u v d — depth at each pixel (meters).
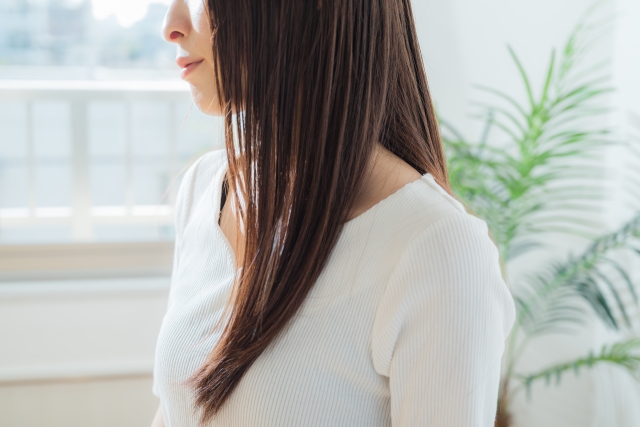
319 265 0.62
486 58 1.86
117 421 1.77
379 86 0.63
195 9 0.68
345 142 0.62
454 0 1.83
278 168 0.63
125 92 1.96
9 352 1.74
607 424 1.89
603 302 1.65
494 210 1.70
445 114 1.87
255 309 0.64
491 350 0.58
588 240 1.89
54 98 1.92
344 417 0.63
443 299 0.56
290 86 0.62
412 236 0.59
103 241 1.90
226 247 0.74
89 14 1.90
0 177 1.99
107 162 2.02
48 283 1.85
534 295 1.89
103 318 1.79
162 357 0.73
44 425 1.73
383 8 0.63
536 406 1.99
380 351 0.60
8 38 1.87
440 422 0.57
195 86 0.71
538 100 1.87
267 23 0.61
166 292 1.82
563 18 1.85
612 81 1.84
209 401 0.64
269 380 0.62
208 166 0.89
